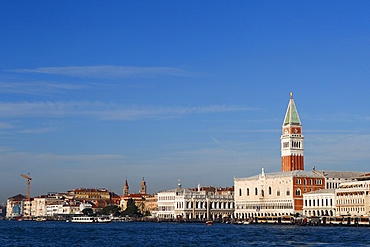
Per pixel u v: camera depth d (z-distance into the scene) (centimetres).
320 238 18650
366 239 17938
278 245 16338
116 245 17500
